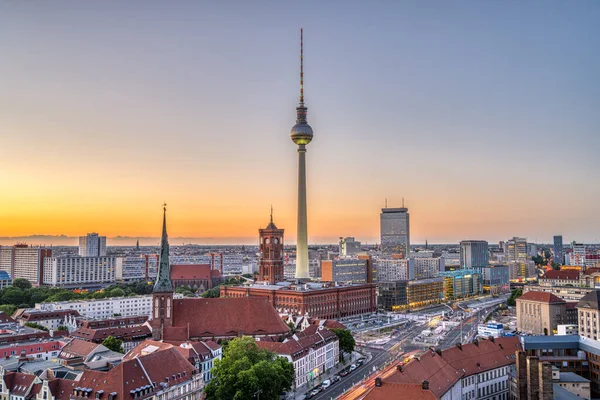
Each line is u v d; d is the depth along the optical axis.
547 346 191.62
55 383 157.88
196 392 176.00
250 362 175.00
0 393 162.25
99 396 148.38
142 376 157.25
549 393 138.00
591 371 184.12
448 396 154.38
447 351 178.62
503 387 186.12
